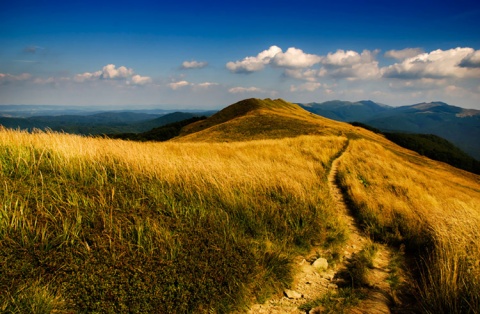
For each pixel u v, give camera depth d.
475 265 4.01
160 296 3.54
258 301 3.97
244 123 63.41
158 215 5.16
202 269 4.06
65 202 4.84
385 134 118.62
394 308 3.80
